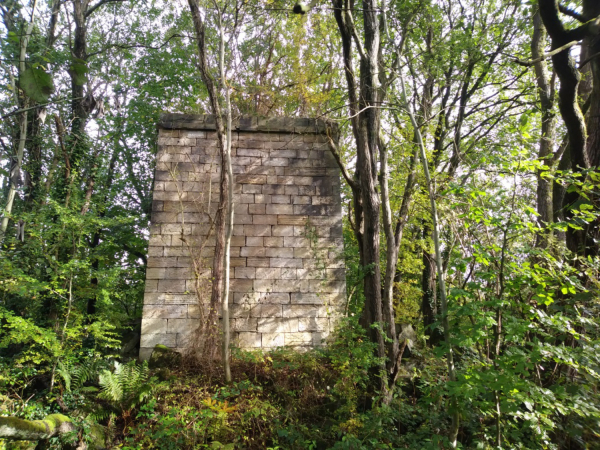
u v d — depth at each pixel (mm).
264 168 9422
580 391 3926
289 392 7059
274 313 8719
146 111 14992
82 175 10680
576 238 5355
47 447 5539
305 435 6391
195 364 7668
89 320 8477
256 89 12164
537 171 4969
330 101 11961
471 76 12469
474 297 4285
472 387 3822
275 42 14492
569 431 3992
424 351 8383
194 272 8375
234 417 6367
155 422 6285
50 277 8273
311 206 9391
